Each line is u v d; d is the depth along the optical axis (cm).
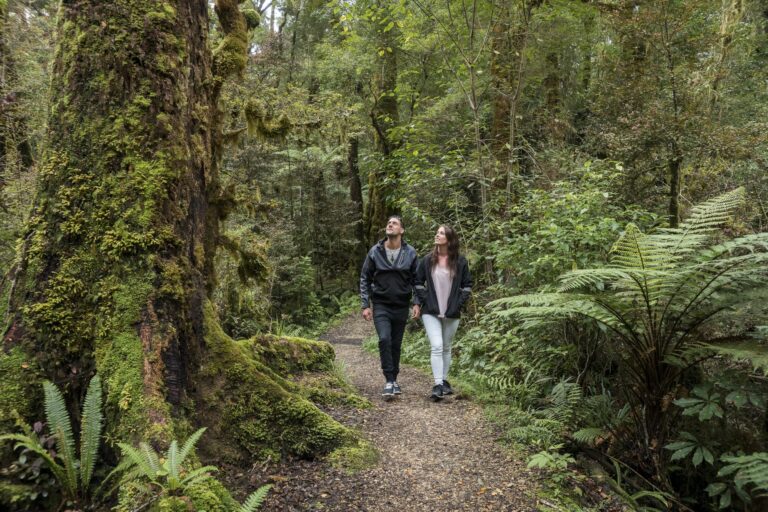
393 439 364
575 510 274
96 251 273
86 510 226
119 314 265
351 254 1794
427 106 1255
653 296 320
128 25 287
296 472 297
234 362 320
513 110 794
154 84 289
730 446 341
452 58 990
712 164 712
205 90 341
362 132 1188
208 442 288
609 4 753
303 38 1864
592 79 1212
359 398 439
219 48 382
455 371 608
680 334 349
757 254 281
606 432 370
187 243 301
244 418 308
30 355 260
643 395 355
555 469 318
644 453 353
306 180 1652
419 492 288
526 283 545
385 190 1475
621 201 678
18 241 284
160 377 262
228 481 277
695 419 362
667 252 325
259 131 490
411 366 693
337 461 309
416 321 922
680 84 651
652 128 638
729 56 857
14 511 222
